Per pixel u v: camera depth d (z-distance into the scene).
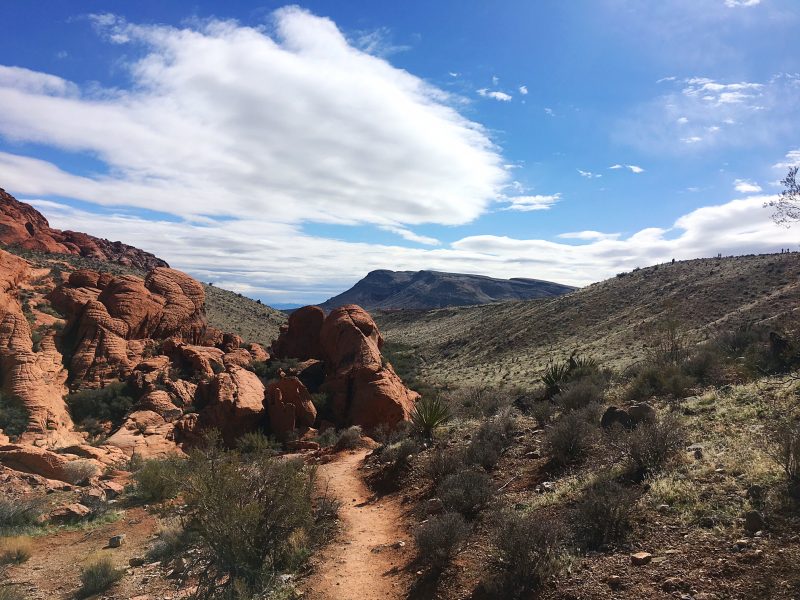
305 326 42.50
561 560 6.75
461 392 27.78
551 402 17.92
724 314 64.44
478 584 7.12
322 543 10.59
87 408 28.95
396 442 18.75
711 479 7.77
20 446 19.72
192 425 28.69
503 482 11.30
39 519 14.77
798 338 14.63
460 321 146.62
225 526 9.02
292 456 22.47
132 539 13.04
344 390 33.53
